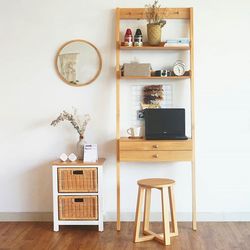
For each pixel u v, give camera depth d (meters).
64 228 3.58
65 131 3.78
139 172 3.77
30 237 3.33
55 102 3.76
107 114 3.76
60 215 3.48
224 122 3.71
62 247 3.08
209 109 3.70
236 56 3.68
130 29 3.64
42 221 3.80
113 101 3.75
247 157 3.71
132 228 3.57
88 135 3.77
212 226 3.59
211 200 3.75
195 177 3.71
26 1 3.71
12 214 3.81
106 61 3.73
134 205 3.78
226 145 3.71
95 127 3.76
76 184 3.45
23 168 3.81
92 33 3.72
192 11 3.58
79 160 3.58
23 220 3.81
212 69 3.69
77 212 3.47
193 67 3.55
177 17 3.63
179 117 3.60
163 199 3.14
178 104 3.72
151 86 3.71
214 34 3.67
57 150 3.79
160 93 3.71
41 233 3.44
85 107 3.76
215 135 3.71
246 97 3.69
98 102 3.75
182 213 3.75
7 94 3.78
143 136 3.69
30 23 3.73
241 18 3.66
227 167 3.72
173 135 3.57
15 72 3.76
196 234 3.37
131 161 3.56
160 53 3.71
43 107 3.77
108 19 3.70
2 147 3.80
